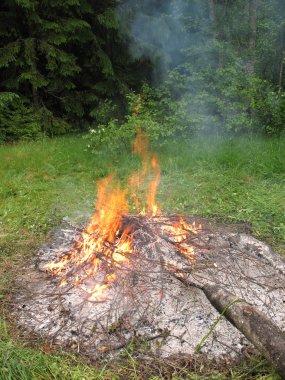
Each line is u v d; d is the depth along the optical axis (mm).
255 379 2363
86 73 11406
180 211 4910
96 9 11008
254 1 8445
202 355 2535
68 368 2420
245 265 3373
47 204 5188
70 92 11117
